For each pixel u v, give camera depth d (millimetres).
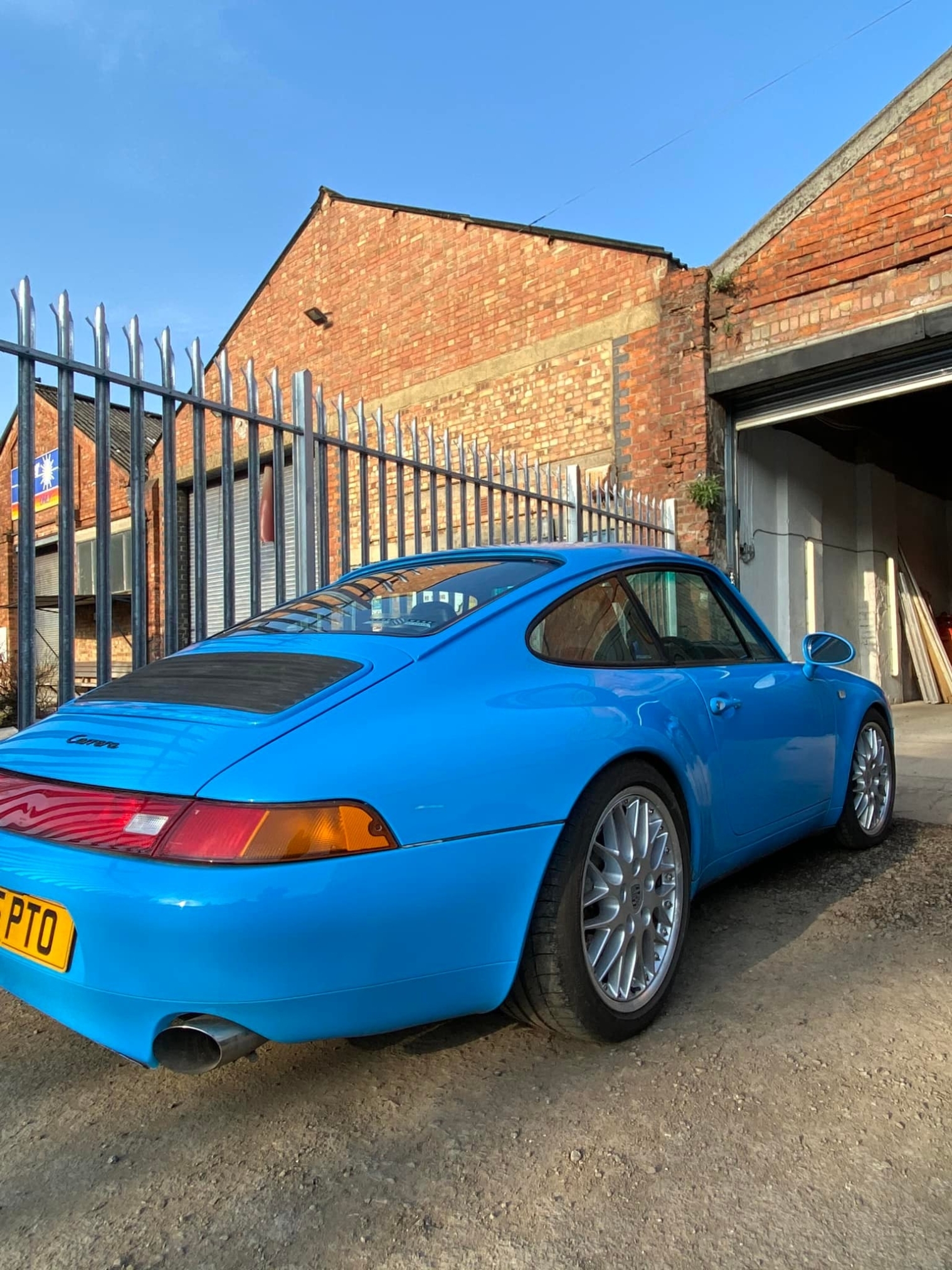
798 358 8047
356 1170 1913
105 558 3656
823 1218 1707
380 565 3477
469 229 10695
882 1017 2533
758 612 9344
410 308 11398
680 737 2746
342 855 1846
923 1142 1938
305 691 2156
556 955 2213
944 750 7355
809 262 8047
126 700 2406
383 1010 1946
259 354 13555
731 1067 2279
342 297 12289
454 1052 2426
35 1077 2371
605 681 2674
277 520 4406
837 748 3922
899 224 7535
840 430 11219
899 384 7953
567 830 2270
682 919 2662
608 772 2416
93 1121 2145
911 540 13336
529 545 3271
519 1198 1795
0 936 2039
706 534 8539
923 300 7434
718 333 8617
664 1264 1600
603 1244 1654
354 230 12141
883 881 3785
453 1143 1999
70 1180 1910
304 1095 2234
